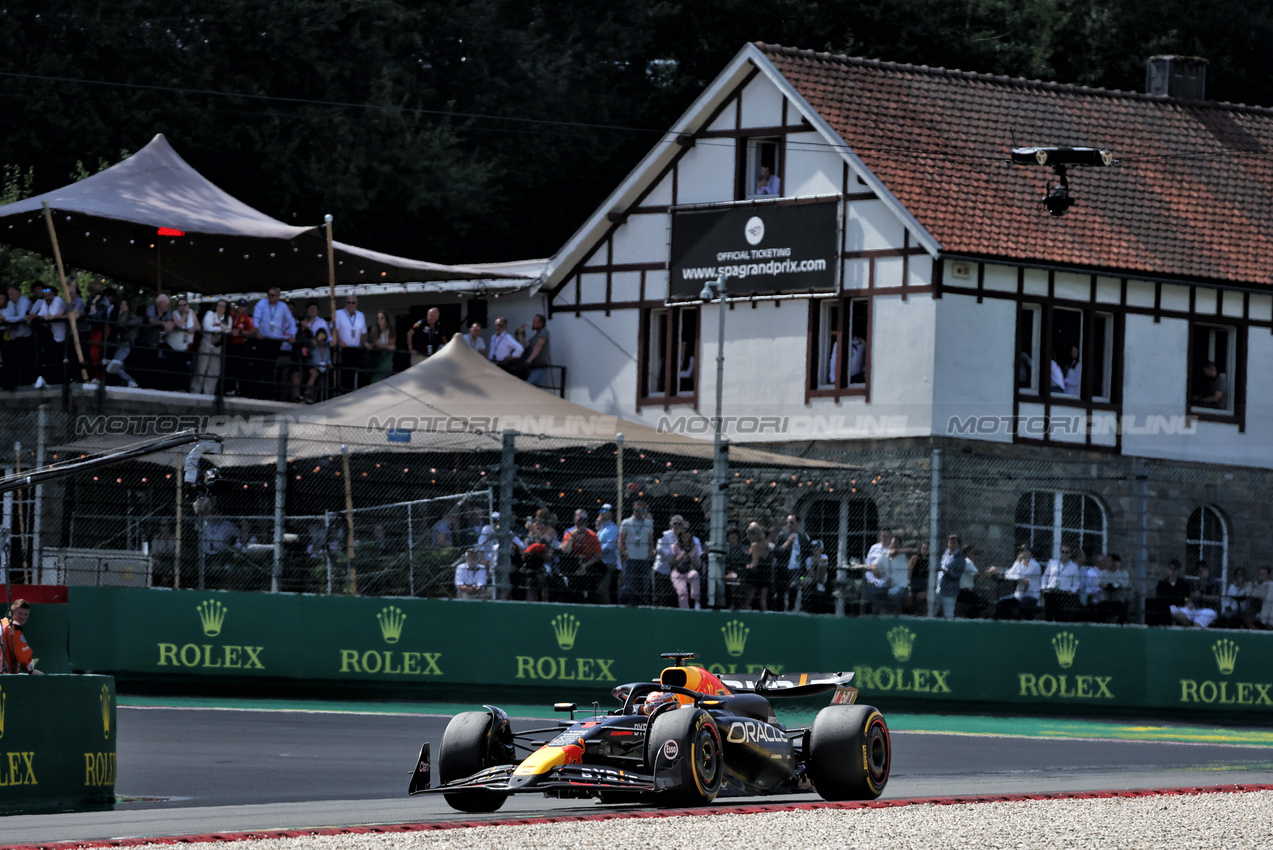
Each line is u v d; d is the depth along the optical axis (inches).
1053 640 3344.0
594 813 1582.2
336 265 4431.6
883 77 4692.4
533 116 6820.9
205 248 4338.1
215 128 6220.5
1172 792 1834.4
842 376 4404.5
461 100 6786.4
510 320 5068.9
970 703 3294.8
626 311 4805.6
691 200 4704.7
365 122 6314.0
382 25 6441.9
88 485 3366.1
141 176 4227.4
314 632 3083.2
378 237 6633.9
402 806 1718.8
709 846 1311.5
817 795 1866.4
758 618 3243.1
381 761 2202.3
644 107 7027.6
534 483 3390.7
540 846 1311.5
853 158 4360.2
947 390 4224.9
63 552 3238.2
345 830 1433.3
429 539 3326.8
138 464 3356.3
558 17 7086.6
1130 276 4421.8
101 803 1806.1
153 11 6230.3
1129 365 4473.4
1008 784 2003.0
